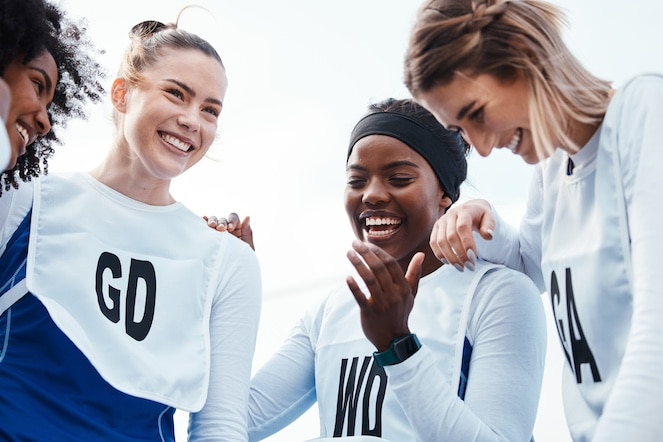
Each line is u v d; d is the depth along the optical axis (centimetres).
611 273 155
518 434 192
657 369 125
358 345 217
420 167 221
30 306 182
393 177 220
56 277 184
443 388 183
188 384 189
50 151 200
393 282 183
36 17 176
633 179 143
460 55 155
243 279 211
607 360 159
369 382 207
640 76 153
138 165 204
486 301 209
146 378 182
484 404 195
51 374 177
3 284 186
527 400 198
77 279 185
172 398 184
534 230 210
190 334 196
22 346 179
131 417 182
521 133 160
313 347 237
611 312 157
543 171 184
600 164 155
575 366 167
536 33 155
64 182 198
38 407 171
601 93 162
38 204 192
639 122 146
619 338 156
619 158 150
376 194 219
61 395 176
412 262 187
